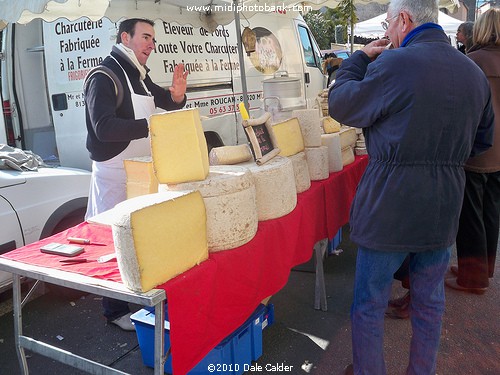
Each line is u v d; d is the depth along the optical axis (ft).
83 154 13.93
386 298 7.31
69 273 6.17
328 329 10.39
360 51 7.51
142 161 7.95
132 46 9.42
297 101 12.89
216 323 6.40
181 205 5.80
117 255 5.54
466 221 11.23
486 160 10.55
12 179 10.23
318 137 9.92
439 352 9.45
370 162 7.09
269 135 8.32
